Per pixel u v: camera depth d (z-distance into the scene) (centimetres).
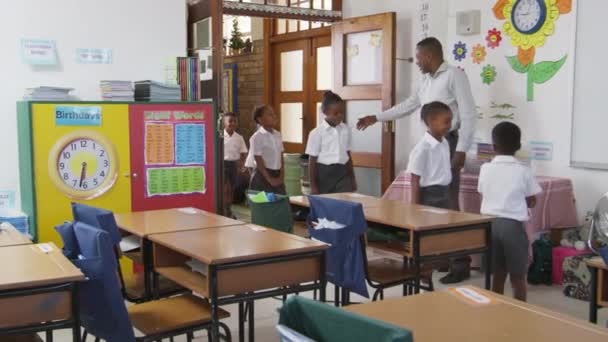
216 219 358
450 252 341
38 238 434
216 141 494
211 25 512
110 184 454
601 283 273
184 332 269
